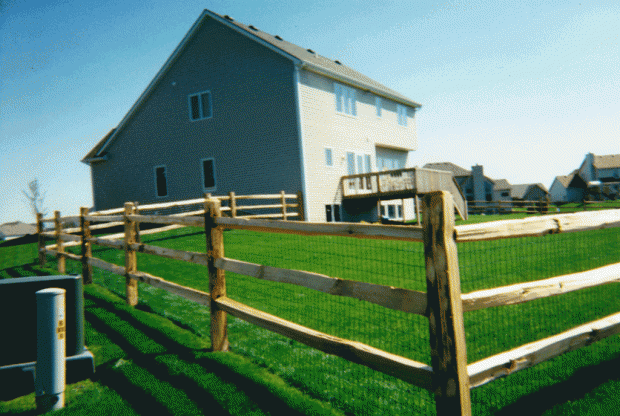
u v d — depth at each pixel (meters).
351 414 2.86
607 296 5.55
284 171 17.94
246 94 18.70
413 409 2.88
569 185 71.44
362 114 22.44
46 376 3.16
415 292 2.34
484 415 2.67
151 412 3.06
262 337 4.52
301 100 17.64
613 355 3.56
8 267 11.12
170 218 4.97
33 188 51.44
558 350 2.74
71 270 9.62
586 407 2.72
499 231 2.34
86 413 3.08
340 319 4.96
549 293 2.68
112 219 6.71
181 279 7.71
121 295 6.79
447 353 2.14
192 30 19.53
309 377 3.46
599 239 11.09
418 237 2.34
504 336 4.14
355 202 21.12
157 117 21.17
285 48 18.47
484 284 6.17
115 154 22.58
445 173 21.09
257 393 3.22
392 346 4.01
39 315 3.21
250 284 7.05
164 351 4.19
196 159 20.08
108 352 4.27
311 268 8.07
